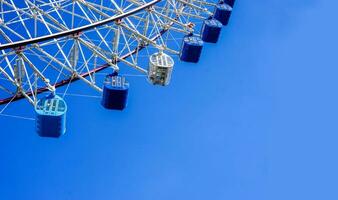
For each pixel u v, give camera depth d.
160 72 28.27
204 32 36.41
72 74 27.59
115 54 27.81
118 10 26.81
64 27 25.78
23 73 23.70
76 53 25.59
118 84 25.62
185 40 32.06
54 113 22.34
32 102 23.50
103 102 26.45
